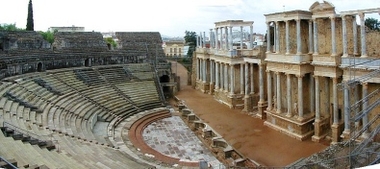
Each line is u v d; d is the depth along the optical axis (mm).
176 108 50250
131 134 36844
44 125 29250
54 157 21422
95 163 22906
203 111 45312
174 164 27875
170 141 35281
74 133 30844
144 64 60969
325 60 30469
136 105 47375
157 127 40719
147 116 44250
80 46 63719
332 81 32219
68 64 52438
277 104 35719
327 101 32844
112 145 31656
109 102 44781
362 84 27094
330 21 32000
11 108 29609
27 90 36375
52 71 47312
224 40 51750
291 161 27062
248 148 30562
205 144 34125
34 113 31125
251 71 44344
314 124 32281
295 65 32844
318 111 31844
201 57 59531
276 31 35281
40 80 41625
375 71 24812
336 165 20953
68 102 39000
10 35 52812
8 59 39781
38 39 57500
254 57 43719
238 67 47781
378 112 27766
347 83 25281
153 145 33938
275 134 34375
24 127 26125
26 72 43219
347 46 30031
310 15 32781
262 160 27562
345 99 28453
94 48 61844
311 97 34312
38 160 19344
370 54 30250
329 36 32312
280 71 35000
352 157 20984
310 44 33125
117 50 64688
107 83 50719
